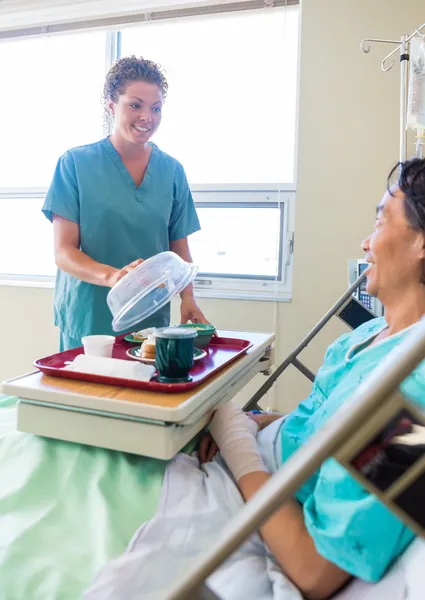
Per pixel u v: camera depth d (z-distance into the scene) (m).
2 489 0.74
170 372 0.82
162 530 0.65
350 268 1.64
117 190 1.50
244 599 0.60
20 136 2.34
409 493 0.34
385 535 0.54
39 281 2.33
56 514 0.69
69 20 2.15
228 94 2.02
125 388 0.79
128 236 1.53
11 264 2.41
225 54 2.01
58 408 0.76
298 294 1.88
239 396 1.96
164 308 1.58
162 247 1.62
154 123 1.43
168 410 0.68
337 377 0.83
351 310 1.25
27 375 0.85
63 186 1.47
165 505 0.68
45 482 0.74
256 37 1.96
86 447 0.78
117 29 2.08
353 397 0.35
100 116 2.21
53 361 0.95
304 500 0.69
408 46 1.46
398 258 0.73
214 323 1.97
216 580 0.62
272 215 1.99
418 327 0.34
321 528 0.57
